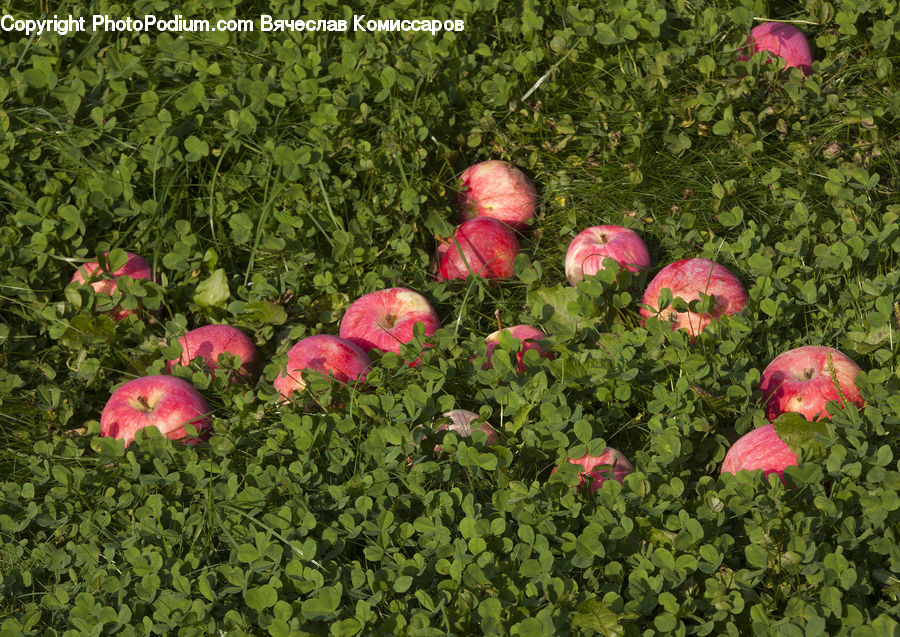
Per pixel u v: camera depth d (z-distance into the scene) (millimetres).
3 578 2795
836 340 3443
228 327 3625
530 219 4320
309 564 2672
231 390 3455
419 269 4023
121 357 3662
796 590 2484
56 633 2555
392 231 4172
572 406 3205
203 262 3957
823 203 4086
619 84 4582
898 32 4637
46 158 4211
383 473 2891
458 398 3348
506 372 3229
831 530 2625
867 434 2814
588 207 4293
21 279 3844
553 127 4551
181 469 3109
